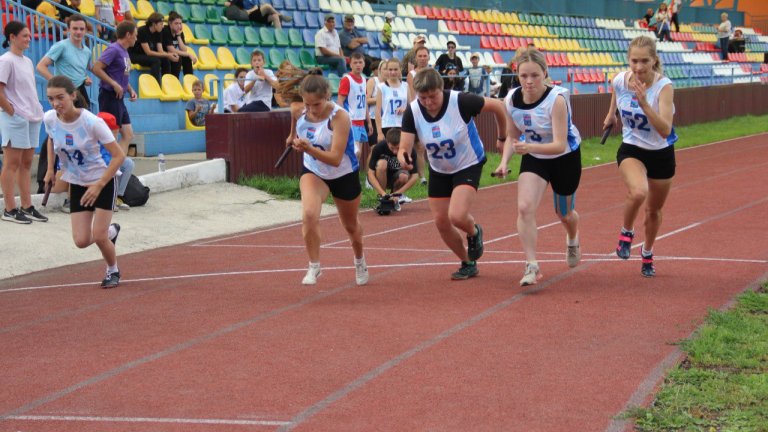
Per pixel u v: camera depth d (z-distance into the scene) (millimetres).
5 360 6270
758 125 31062
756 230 10852
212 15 21391
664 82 7684
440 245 10586
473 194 7930
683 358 5820
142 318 7383
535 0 33062
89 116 8094
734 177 17062
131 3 19453
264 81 15812
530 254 7816
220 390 5488
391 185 13516
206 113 16578
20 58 10859
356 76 14109
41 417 5105
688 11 42781
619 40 36406
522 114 7609
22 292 8648
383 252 10234
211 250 10789
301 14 24016
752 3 49844
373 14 26469
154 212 12562
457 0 30016
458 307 7379
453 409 5051
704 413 4836
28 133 10914
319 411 5086
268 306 7668
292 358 6109
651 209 8102
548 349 6133
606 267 8859
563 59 32031
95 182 8352
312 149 7406
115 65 12227
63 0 15977
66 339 6793
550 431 4684
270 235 11891
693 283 8008
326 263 9633
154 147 16031
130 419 5039
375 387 5465
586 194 15250
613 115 8094
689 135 27312
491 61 28750
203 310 7590
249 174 15102
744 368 5547
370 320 7055
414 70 14281
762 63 43312
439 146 7809
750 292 7371
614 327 6617
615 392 5238
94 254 10523
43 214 11656
